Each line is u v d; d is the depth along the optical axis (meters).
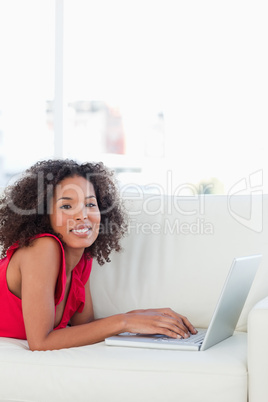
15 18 3.80
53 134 3.62
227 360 1.22
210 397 1.19
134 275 1.75
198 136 3.75
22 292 1.40
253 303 1.65
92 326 1.39
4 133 3.77
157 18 3.79
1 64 3.77
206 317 1.67
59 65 3.58
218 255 1.69
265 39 3.62
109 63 3.87
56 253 1.44
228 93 3.69
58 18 3.58
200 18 3.72
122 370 1.22
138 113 3.85
